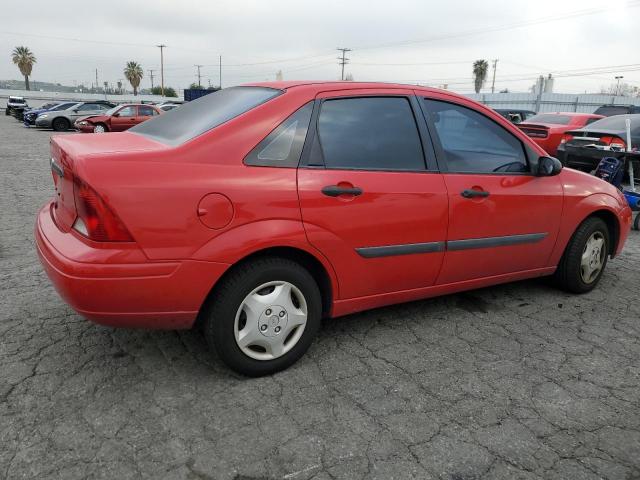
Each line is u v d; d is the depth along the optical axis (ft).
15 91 181.37
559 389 9.42
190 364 9.84
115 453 7.35
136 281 7.99
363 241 9.87
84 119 66.80
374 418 8.37
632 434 8.19
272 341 9.35
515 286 14.85
